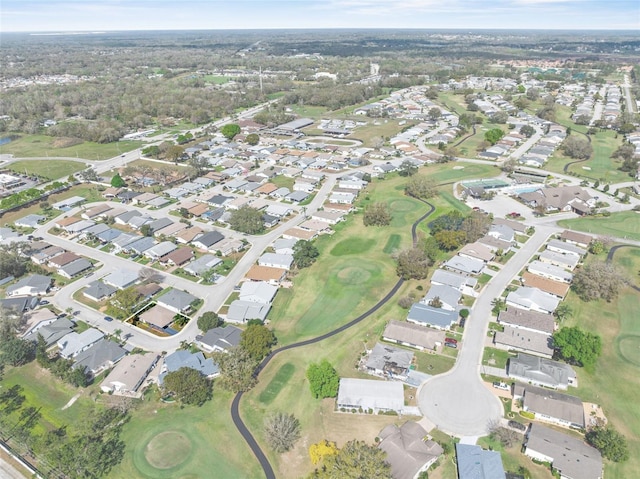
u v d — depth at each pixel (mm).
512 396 83312
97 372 91188
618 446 70188
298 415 80562
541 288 113688
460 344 96625
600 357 93000
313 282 120312
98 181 197875
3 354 92688
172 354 92625
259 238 145625
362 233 146750
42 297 116625
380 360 90375
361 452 66875
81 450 71875
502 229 141750
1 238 144750
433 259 127062
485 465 68812
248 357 88562
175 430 77938
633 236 141750
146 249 137000
